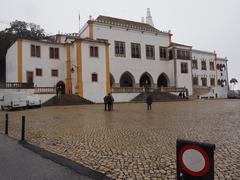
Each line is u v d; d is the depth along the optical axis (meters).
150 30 51.16
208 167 2.60
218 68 65.88
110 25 46.03
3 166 5.85
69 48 40.94
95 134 9.89
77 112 20.92
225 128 10.52
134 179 4.75
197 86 59.41
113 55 46.00
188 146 2.76
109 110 22.08
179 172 2.83
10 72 41.06
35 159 6.39
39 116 17.86
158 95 44.25
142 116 16.70
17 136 9.90
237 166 5.34
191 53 54.50
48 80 39.34
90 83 38.62
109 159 6.19
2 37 51.88
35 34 60.31
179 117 15.48
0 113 21.80
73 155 6.69
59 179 4.89
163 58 52.72
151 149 7.09
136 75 48.47
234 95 55.03
